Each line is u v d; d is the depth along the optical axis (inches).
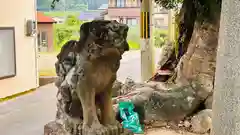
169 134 124.6
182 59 149.1
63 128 102.5
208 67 134.2
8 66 246.8
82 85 94.7
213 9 132.7
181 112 132.0
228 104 47.2
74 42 100.8
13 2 252.2
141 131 126.3
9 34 247.8
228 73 46.9
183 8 160.7
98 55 89.7
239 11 45.3
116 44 87.7
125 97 141.2
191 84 138.3
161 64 190.2
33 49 277.9
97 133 93.4
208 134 123.1
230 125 47.1
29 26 269.0
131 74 280.7
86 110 96.2
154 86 147.3
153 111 132.8
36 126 163.5
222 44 47.8
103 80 95.7
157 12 270.2
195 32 142.4
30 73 272.4
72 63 101.1
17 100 231.6
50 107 205.8
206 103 133.5
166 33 268.8
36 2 283.0
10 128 160.9
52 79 299.3
